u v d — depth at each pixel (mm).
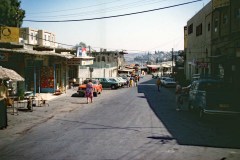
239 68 23141
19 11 40656
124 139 10859
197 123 14352
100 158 8484
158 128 13008
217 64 29000
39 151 9250
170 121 14883
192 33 43156
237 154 9000
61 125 13781
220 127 13336
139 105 21969
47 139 10883
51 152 9125
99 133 11906
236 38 23328
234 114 13883
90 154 8891
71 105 21953
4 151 9281
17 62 25469
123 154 8891
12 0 40531
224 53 26391
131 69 92688
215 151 9312
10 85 23609
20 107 20203
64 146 9844
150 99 26719
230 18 24719
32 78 29094
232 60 24219
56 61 30578
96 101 24891
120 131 12312
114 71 68500
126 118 15812
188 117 16219
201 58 35812
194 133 12016
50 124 14062
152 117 16172
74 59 35094
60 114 17406
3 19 38562
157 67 125188
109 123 14266
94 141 10539
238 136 11492
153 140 10711
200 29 37125
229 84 16109
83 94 28953
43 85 30547
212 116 14516
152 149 9484
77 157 8578
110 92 35594
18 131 12406
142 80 73438
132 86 48688
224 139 10961
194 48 41406
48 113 17797
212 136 11453
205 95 14180
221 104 13977
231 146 9938
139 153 9008
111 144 10102
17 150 9391
